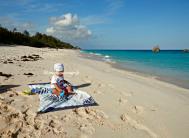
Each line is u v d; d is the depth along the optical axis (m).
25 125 1.51
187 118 1.84
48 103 1.97
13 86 2.52
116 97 2.38
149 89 2.88
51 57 7.98
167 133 1.54
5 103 1.90
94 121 1.67
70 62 6.26
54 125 1.55
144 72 4.88
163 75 4.41
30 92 2.25
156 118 1.81
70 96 2.22
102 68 5.25
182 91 2.89
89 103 2.05
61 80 2.36
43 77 3.19
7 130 1.42
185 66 6.59
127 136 1.46
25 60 5.60
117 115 1.83
